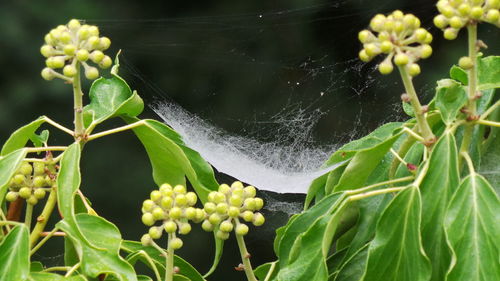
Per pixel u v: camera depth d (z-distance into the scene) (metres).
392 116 2.88
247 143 1.84
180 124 1.85
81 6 3.73
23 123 3.53
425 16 3.46
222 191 1.49
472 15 1.41
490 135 1.51
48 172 1.50
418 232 1.42
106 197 3.44
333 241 1.52
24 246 1.44
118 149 3.47
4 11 3.61
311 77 3.41
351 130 3.02
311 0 3.71
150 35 3.81
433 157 1.44
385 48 1.41
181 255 3.14
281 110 3.48
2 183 1.46
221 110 3.64
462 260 1.41
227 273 3.11
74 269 1.45
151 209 1.47
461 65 1.43
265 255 2.79
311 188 1.58
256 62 3.69
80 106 1.47
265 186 1.73
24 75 3.60
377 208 1.52
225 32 3.75
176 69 3.78
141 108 1.54
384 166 1.54
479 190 1.42
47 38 1.46
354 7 3.61
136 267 2.73
